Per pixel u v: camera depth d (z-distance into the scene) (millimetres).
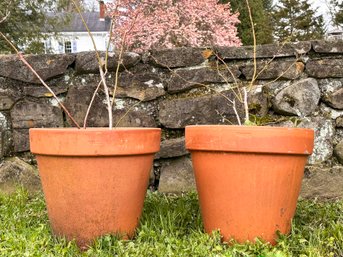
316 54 2535
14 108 2535
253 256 1509
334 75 2514
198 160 1677
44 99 2547
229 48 2541
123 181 1599
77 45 16812
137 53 2545
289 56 2533
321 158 2504
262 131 1527
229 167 1580
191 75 2531
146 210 2021
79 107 2539
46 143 1575
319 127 2506
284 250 1525
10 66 2508
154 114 2557
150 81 2545
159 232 1725
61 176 1581
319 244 1593
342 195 2473
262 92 2531
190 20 7609
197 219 1874
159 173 2566
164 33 7293
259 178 1562
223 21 8055
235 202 1600
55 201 1625
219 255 1499
